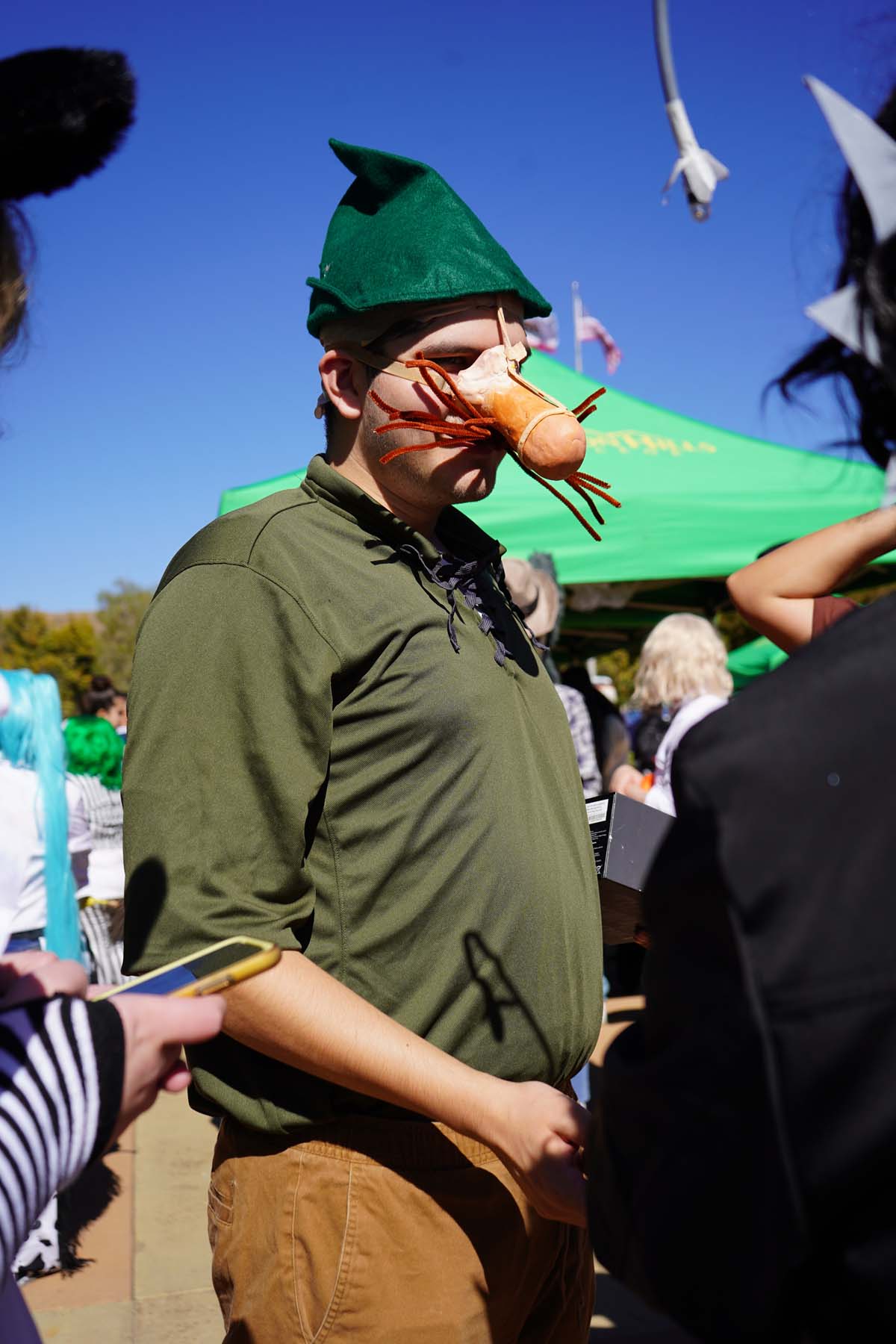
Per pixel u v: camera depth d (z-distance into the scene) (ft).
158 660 4.36
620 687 54.34
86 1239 10.65
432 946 4.37
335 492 4.68
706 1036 2.31
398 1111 4.45
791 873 2.18
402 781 4.42
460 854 4.40
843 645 2.37
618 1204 2.60
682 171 3.74
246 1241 4.58
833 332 2.59
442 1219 4.45
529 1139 3.89
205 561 4.47
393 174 4.86
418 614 4.55
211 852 4.18
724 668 13.12
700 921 2.36
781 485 17.56
